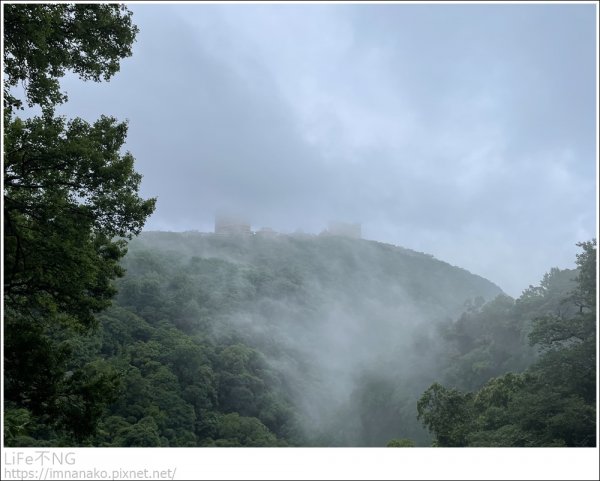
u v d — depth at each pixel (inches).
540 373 1012.5
